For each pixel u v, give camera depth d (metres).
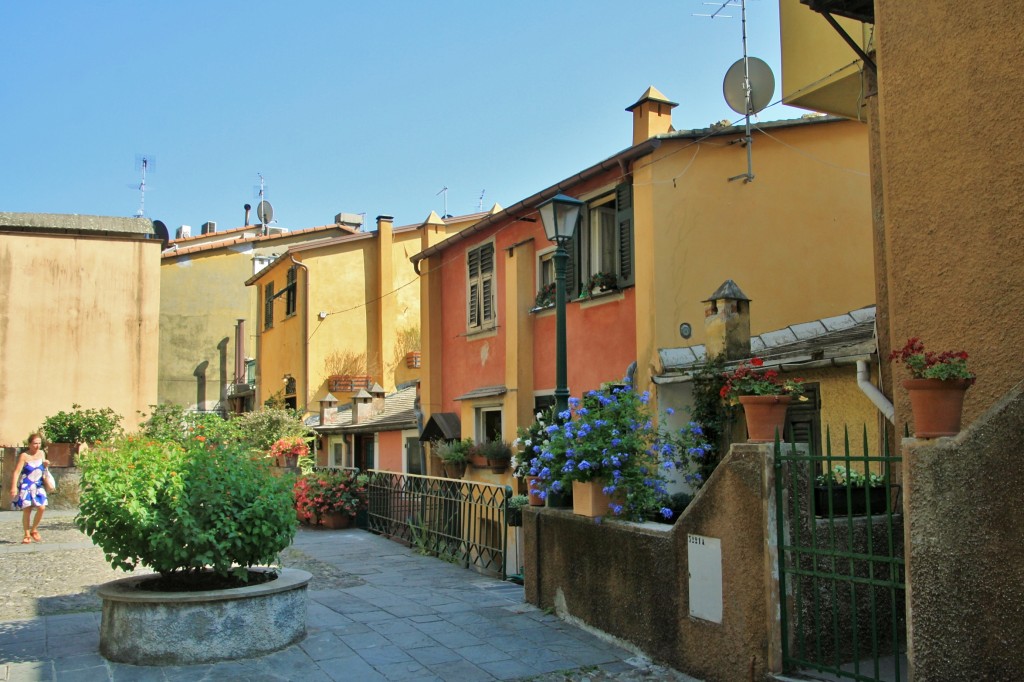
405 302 25.81
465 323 16.58
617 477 7.12
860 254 11.95
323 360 24.59
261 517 7.00
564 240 8.84
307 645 7.04
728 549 5.73
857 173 12.05
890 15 6.02
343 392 24.53
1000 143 5.21
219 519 6.76
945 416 4.37
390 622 7.86
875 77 8.09
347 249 25.34
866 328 9.36
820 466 6.43
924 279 5.65
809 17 9.22
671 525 6.70
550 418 9.75
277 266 27.12
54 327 20.08
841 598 5.64
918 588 4.25
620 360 11.79
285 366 26.16
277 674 6.22
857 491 6.07
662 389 10.61
